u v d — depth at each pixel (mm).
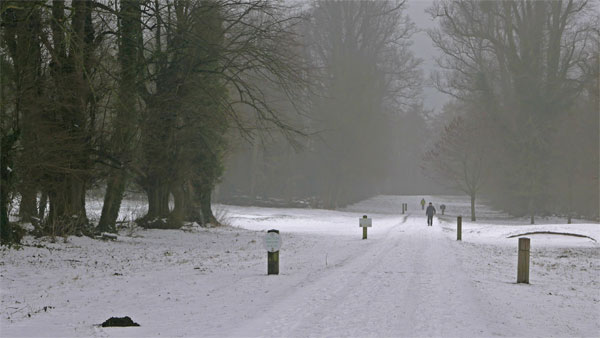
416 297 15766
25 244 25688
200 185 49188
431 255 28625
